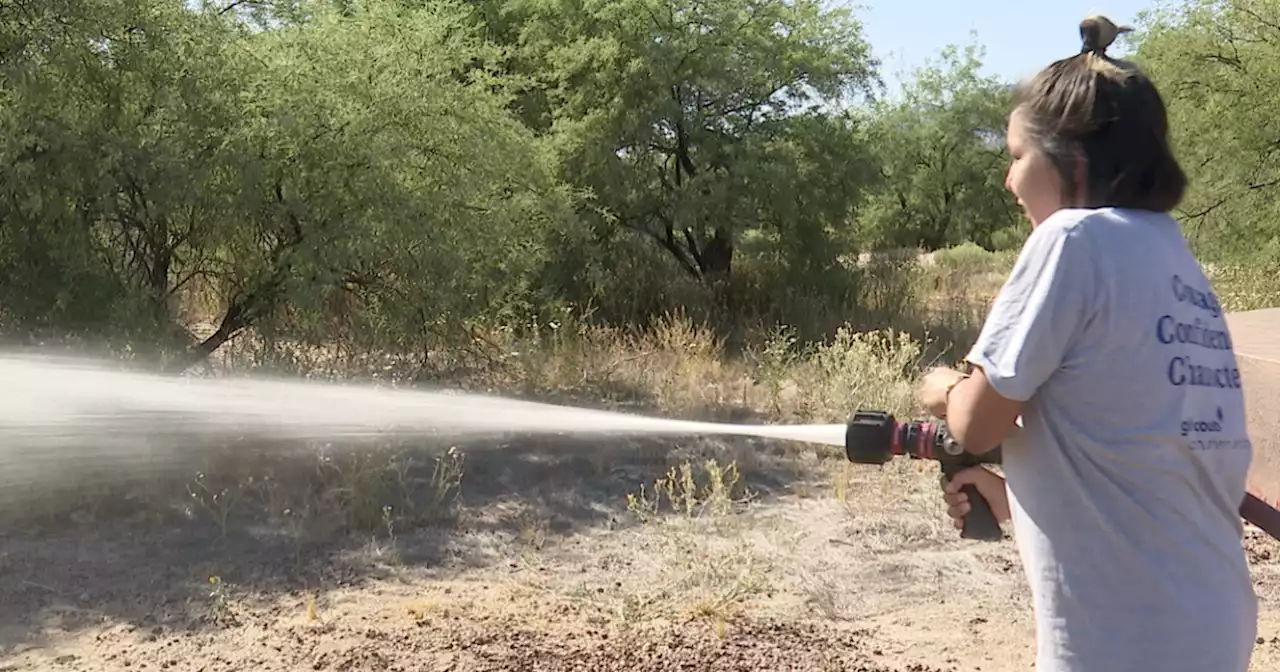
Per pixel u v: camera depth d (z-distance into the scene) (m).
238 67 7.34
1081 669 1.94
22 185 6.53
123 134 6.95
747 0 13.68
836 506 6.49
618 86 12.98
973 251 28.36
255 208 7.24
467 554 5.61
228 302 8.00
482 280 8.53
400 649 4.37
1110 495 1.93
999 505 2.34
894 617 4.81
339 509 6.00
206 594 4.93
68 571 5.12
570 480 6.92
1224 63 13.82
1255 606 2.03
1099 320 1.92
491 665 4.21
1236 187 13.51
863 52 14.27
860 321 12.93
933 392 2.23
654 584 5.16
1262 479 5.40
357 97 7.65
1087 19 2.16
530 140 9.69
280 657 4.30
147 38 6.97
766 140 13.59
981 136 37.06
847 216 14.61
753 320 12.46
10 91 6.52
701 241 14.04
